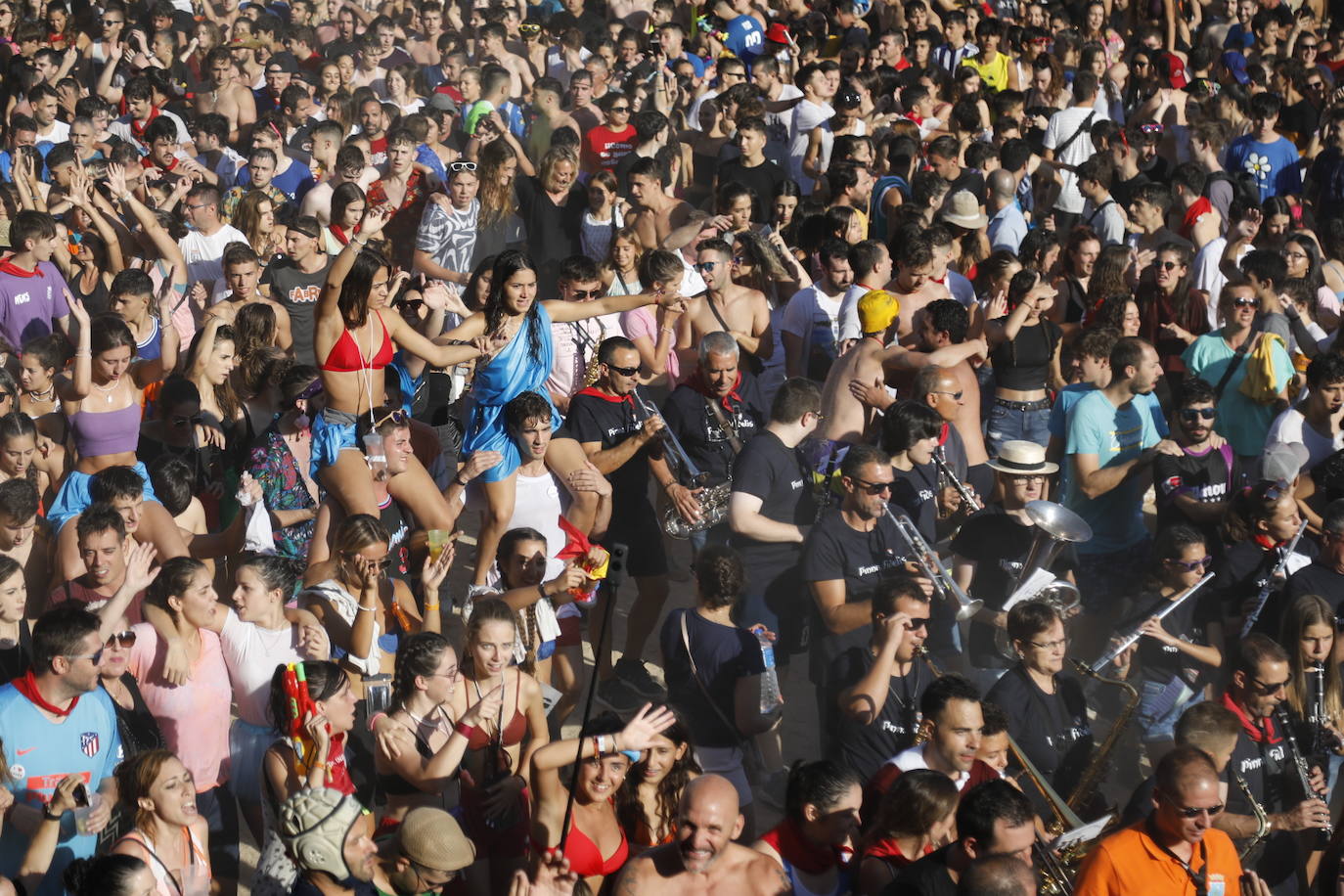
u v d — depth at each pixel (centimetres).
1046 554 741
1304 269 1108
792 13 2052
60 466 857
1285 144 1484
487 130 1404
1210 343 1002
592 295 979
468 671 632
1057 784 670
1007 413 993
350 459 760
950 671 760
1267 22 1909
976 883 486
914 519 793
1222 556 779
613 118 1452
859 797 561
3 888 516
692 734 684
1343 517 729
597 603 862
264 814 613
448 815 535
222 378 898
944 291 1005
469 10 1997
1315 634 679
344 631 683
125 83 1664
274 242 1163
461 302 952
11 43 1838
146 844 540
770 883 544
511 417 780
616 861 591
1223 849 550
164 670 627
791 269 1117
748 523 782
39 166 1406
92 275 1169
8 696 578
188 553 766
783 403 801
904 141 1338
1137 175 1429
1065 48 1802
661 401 1049
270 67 1717
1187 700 738
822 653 727
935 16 2014
